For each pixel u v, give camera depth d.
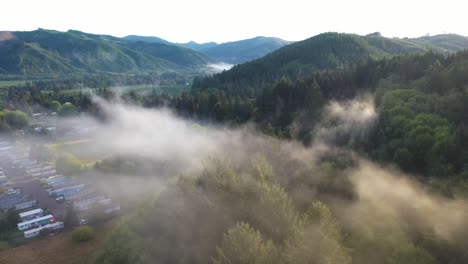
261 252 27.36
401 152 57.59
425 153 56.06
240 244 28.52
